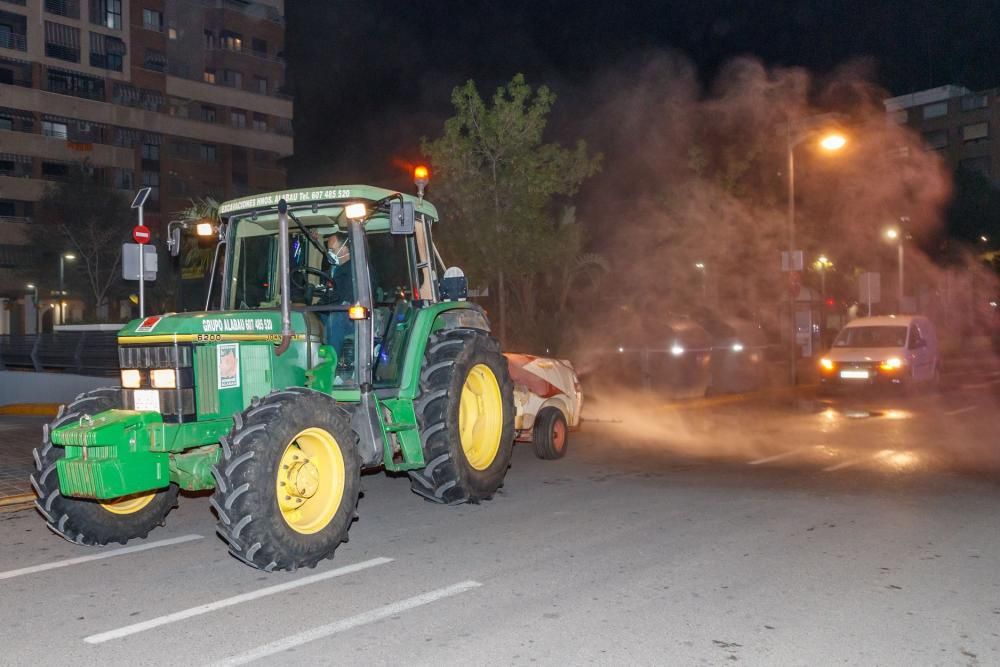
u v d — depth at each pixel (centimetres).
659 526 734
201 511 827
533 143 1944
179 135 5572
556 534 710
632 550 658
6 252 4934
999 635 480
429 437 762
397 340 776
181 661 452
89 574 614
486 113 1933
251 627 500
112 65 5356
